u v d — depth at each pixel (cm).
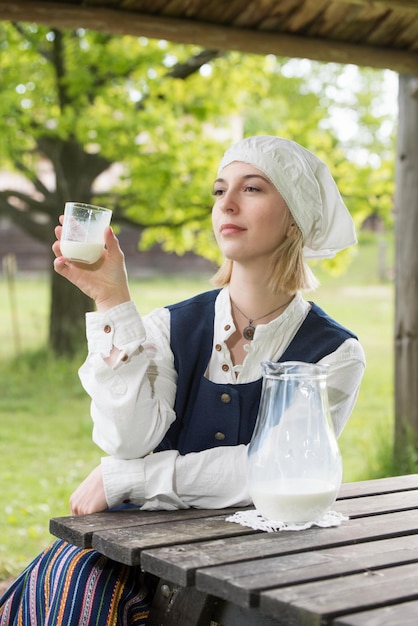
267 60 1071
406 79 540
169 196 1041
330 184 253
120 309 229
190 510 230
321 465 211
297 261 246
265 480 211
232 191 240
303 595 168
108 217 228
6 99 965
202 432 242
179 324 247
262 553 191
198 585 180
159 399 235
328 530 209
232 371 244
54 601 220
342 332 248
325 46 467
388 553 193
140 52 985
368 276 2280
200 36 440
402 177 543
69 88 965
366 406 978
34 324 1422
